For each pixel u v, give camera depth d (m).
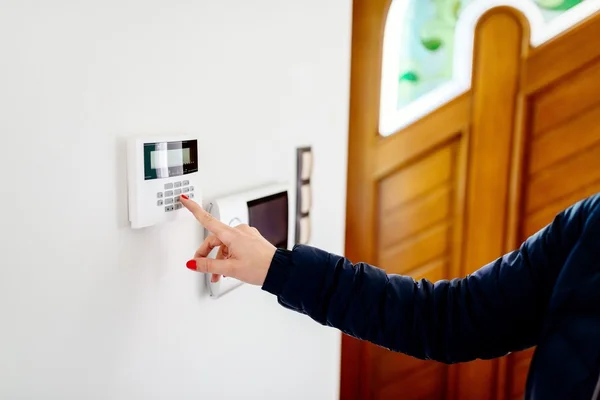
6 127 0.48
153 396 0.71
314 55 1.08
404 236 1.47
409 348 0.69
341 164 1.29
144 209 0.63
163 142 0.64
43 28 0.51
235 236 0.66
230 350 0.88
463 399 1.51
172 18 0.67
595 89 1.30
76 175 0.56
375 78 1.39
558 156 1.35
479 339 0.66
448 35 1.35
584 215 0.59
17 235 0.50
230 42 0.79
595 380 0.52
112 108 0.59
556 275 0.62
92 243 0.58
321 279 0.66
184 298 0.75
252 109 0.87
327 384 1.33
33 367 0.53
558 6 1.29
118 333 0.63
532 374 0.58
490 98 1.36
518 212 1.40
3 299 0.49
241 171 0.85
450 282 0.70
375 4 1.35
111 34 0.58
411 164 1.43
